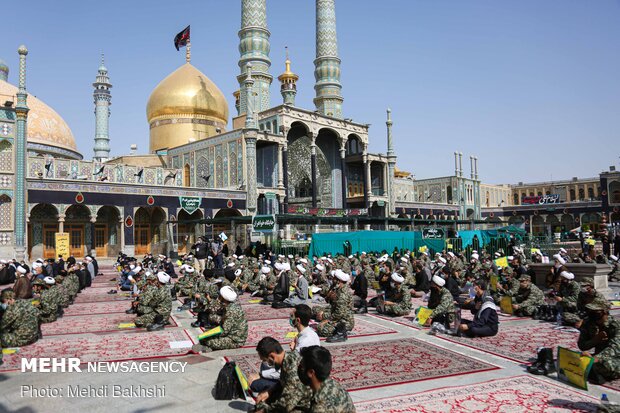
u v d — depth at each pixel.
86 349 8.61
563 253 22.38
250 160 35.78
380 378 6.76
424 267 16.50
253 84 40.22
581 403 5.78
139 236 34.25
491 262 19.73
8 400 5.87
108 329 10.67
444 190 59.78
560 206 66.75
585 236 31.94
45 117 40.66
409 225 44.06
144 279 13.27
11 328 8.85
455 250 27.80
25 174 27.05
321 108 45.94
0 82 40.56
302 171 42.84
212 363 7.59
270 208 36.69
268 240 30.41
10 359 7.89
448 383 6.55
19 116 27.02
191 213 33.16
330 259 20.55
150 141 46.50
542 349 7.08
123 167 35.91
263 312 12.95
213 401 5.84
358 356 8.04
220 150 38.09
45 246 30.56
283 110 38.03
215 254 22.47
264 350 5.19
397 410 5.54
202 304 11.04
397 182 59.56
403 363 7.57
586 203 65.00
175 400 5.88
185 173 41.25
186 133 44.78
